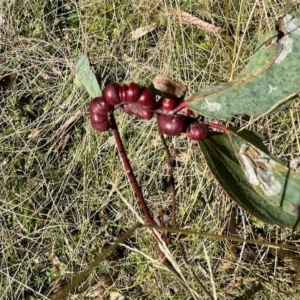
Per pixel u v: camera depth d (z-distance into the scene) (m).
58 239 0.46
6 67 0.53
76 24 0.54
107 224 0.46
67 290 0.21
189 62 0.48
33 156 0.49
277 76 0.24
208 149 0.25
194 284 0.42
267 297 0.41
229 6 0.49
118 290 0.44
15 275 0.45
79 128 0.49
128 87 0.23
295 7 0.46
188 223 0.44
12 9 0.54
